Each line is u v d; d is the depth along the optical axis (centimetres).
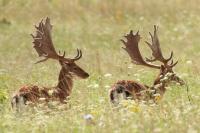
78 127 3456
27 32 8275
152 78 4978
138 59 4356
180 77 4316
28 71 5419
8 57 6731
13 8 9400
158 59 4322
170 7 9150
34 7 9388
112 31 8219
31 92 4028
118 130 3359
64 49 7400
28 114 3822
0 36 8088
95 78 5078
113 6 9325
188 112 3656
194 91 4412
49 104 3981
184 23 8594
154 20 8719
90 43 7694
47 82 4884
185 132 3341
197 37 7950
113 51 6900
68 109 3950
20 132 3484
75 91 4422
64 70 4328
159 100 4031
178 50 7094
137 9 9194
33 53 6712
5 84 4891
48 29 4391
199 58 6381
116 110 3806
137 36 4369
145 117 3547
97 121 3553
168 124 3472
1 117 3816
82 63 6022
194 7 9188
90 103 4059
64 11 9256
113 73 5372
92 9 9356
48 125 3544
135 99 3944
